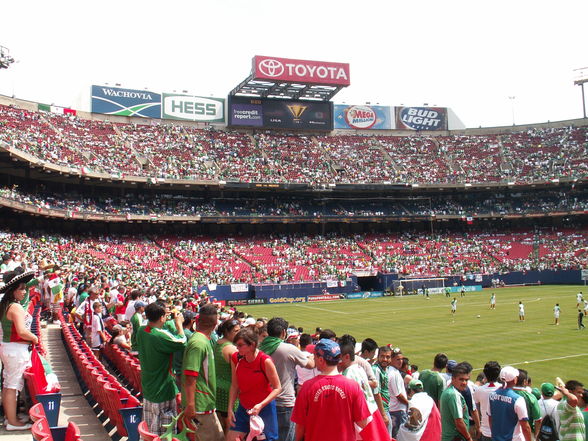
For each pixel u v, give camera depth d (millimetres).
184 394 8633
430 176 95688
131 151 81188
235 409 9469
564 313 50812
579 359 29516
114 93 88500
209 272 74688
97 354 20078
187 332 12367
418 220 93938
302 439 6871
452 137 108188
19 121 70250
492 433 10234
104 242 74062
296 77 88312
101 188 79438
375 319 50844
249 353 8344
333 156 97625
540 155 99625
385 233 98250
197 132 93438
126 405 10383
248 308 66000
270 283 75375
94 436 11281
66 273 36594
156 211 79812
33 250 49125
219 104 96688
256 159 91125
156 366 9289
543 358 29969
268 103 96812
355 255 88438
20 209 55969
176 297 30500
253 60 86125
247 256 82000
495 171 97688
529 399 11336
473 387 12891
